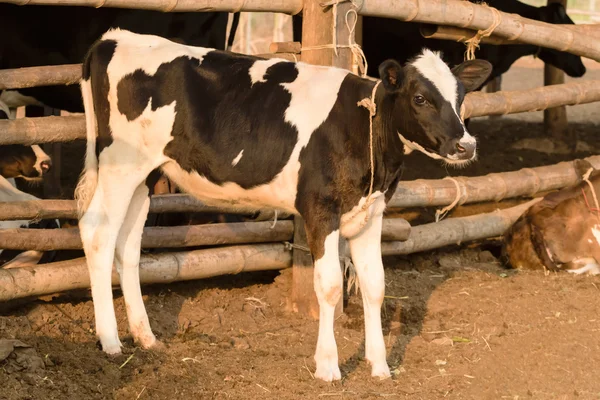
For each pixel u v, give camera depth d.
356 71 5.23
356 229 4.35
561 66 10.35
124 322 5.04
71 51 6.77
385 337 5.05
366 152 4.19
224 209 5.68
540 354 4.78
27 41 6.65
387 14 5.47
